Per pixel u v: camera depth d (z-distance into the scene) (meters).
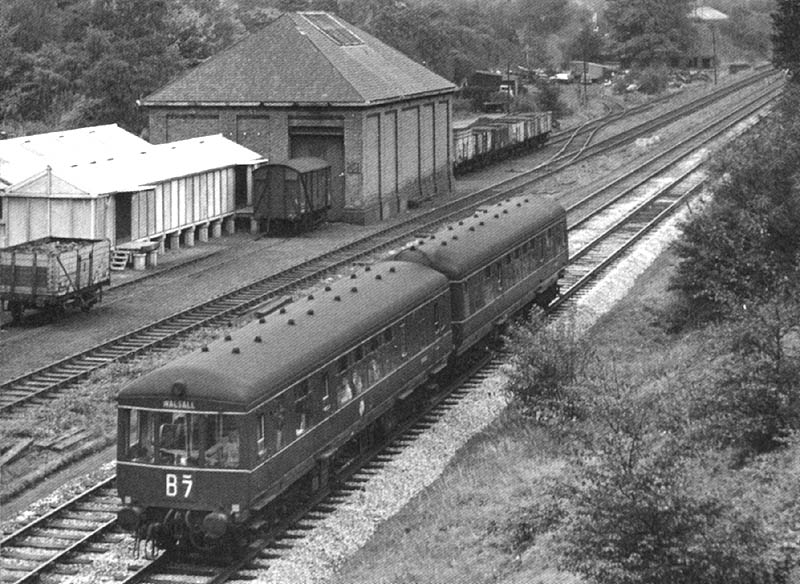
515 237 32.50
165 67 74.62
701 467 19.28
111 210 42.59
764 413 19.39
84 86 71.69
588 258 42.88
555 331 27.73
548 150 82.12
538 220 34.75
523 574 17.30
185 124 56.03
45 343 32.81
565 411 23.44
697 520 14.23
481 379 30.14
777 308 20.33
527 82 117.94
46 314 35.56
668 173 62.72
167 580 18.62
